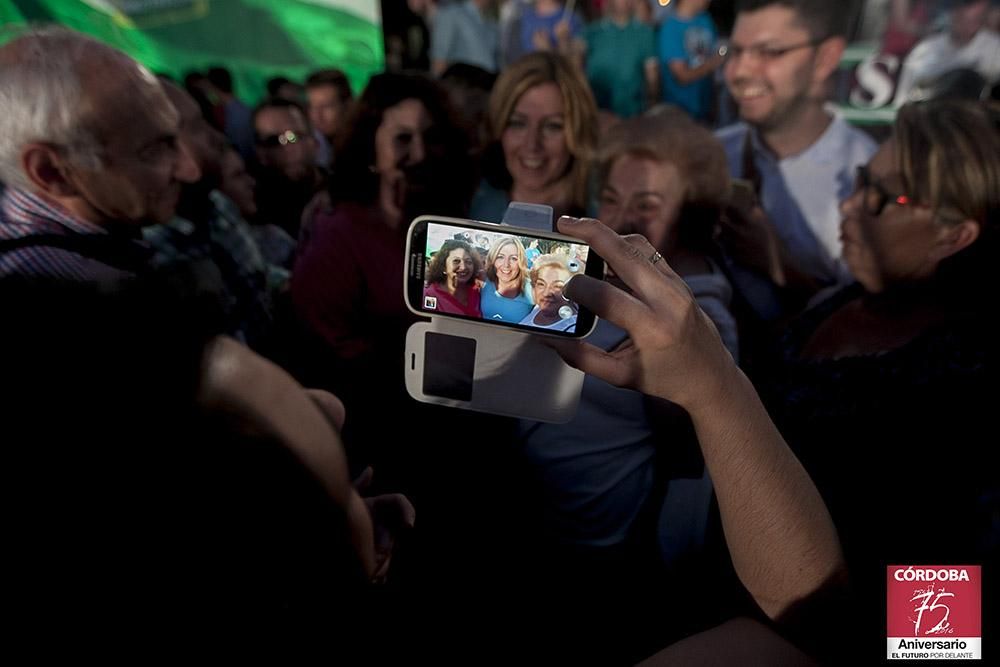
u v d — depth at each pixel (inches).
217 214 69.7
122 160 49.1
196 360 14.0
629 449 54.9
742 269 83.2
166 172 53.4
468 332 38.9
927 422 50.0
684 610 55.6
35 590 13.3
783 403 60.9
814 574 24.4
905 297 58.7
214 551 13.8
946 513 47.3
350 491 18.0
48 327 13.5
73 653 13.6
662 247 67.5
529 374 38.9
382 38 137.3
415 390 40.3
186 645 14.1
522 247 38.6
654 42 101.9
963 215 54.4
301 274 77.0
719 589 56.4
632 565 57.6
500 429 61.5
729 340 62.4
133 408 13.1
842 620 25.3
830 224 84.1
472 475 61.0
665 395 25.1
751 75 88.1
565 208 81.9
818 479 52.8
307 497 14.8
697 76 99.9
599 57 106.7
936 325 54.4
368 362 73.2
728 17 97.1
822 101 85.4
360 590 17.1
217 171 71.2
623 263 24.5
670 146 64.8
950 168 54.6
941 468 48.5
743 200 84.2
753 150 90.7
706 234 68.1
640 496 56.0
